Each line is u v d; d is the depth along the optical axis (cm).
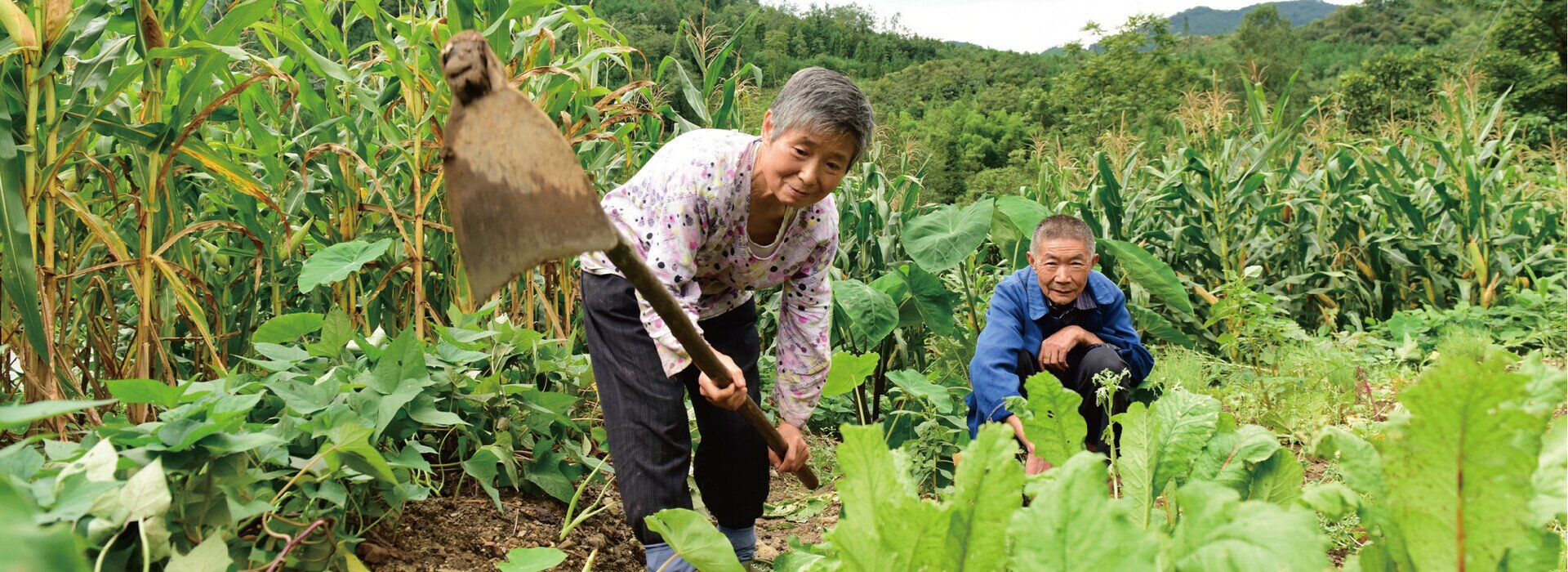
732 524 247
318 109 348
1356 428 308
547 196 118
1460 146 803
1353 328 724
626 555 262
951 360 418
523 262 120
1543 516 104
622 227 213
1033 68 9550
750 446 239
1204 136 699
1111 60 6200
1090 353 299
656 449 216
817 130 194
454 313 303
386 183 366
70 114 257
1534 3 3981
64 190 251
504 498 266
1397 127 977
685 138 215
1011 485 115
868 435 125
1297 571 91
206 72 266
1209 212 690
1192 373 429
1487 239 744
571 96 358
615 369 219
